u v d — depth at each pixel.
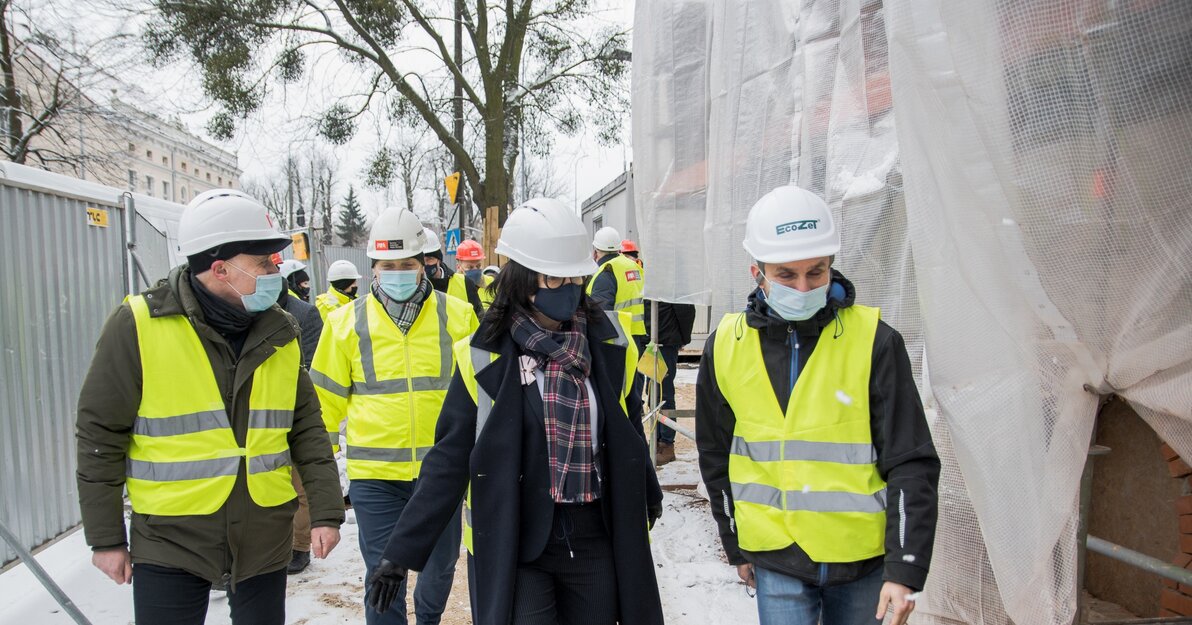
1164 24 1.67
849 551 2.08
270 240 2.36
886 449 2.03
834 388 2.12
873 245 2.92
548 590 2.22
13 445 4.71
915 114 2.17
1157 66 1.70
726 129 4.02
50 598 4.19
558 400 2.20
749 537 2.24
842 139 3.06
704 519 5.20
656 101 4.99
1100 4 1.72
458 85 16.12
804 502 2.12
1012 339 2.11
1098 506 3.24
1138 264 1.85
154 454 2.31
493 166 16.20
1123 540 3.13
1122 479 3.12
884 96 2.87
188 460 2.32
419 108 15.70
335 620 3.91
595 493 2.21
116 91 14.91
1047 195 1.89
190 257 2.32
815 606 2.22
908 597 1.85
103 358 2.26
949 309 2.24
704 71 4.69
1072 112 1.81
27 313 4.89
